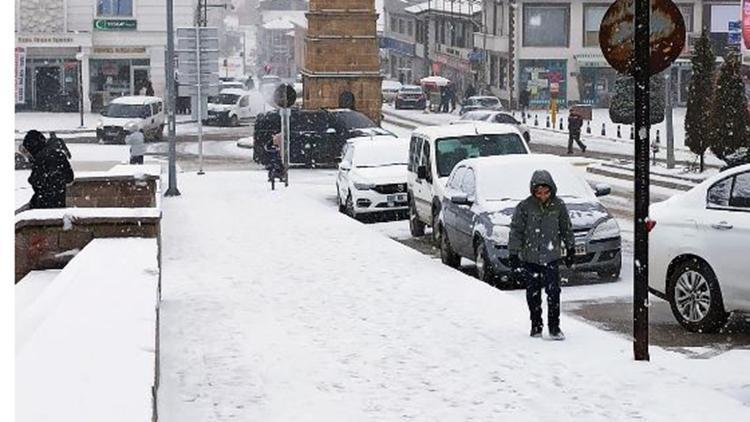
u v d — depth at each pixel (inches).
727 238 1144.2
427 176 2005.4
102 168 3393.2
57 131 5093.5
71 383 518.3
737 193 1162.0
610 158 3946.9
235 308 1245.1
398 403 834.8
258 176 3469.5
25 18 5880.9
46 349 593.6
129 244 1108.5
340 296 1316.4
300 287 1384.1
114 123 4751.5
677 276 1197.1
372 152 2511.1
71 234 1234.6
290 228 2046.0
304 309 1234.0
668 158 3243.1
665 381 889.5
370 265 1569.9
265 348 1033.5
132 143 3430.1
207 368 953.5
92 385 514.3
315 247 1772.9
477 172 1636.3
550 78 6574.8
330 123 3882.9
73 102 6033.5
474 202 1595.7
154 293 787.4
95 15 5974.4
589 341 1051.9
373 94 4662.9
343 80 4640.8
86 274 890.7
